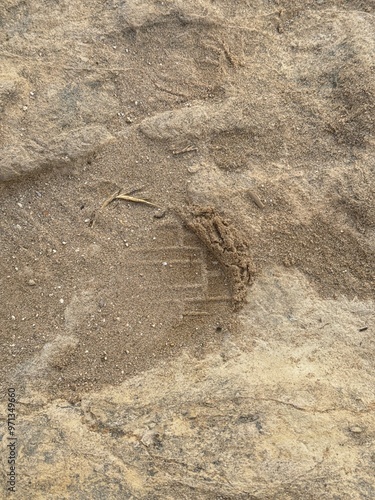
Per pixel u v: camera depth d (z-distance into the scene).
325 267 0.50
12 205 0.51
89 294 0.49
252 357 0.46
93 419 0.44
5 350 0.47
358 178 0.51
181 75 0.54
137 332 0.49
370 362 0.46
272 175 0.52
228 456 0.41
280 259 0.50
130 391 0.46
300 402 0.43
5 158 0.49
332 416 0.43
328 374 0.45
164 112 0.53
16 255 0.50
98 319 0.49
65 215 0.51
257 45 0.55
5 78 0.50
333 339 0.47
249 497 0.40
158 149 0.53
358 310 0.49
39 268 0.50
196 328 0.49
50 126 0.51
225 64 0.54
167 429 0.42
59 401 0.46
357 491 0.40
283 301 0.49
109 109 0.52
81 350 0.48
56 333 0.48
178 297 0.50
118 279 0.50
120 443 0.42
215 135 0.53
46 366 0.47
